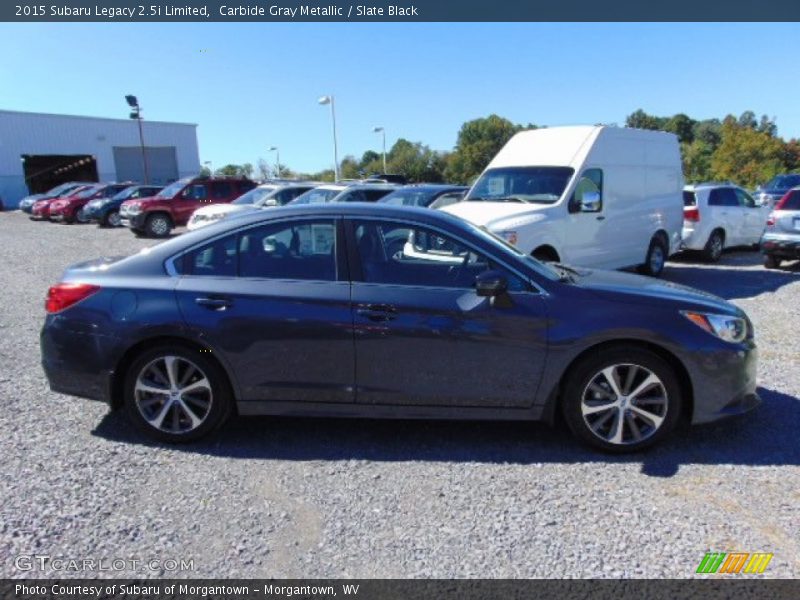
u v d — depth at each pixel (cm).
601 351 368
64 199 2502
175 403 385
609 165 888
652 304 370
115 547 280
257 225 390
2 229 2189
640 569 265
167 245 397
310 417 409
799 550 278
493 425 423
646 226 980
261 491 331
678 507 314
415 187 1215
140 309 376
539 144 911
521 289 374
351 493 329
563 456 374
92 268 402
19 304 848
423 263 382
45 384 504
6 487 333
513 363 369
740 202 1301
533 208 790
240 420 430
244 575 262
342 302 370
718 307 380
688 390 380
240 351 373
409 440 398
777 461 365
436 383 373
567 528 295
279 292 374
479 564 269
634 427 372
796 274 1056
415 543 284
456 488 334
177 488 334
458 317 366
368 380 374
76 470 353
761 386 488
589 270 459
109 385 383
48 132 4216
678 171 1070
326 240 384
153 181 4709
